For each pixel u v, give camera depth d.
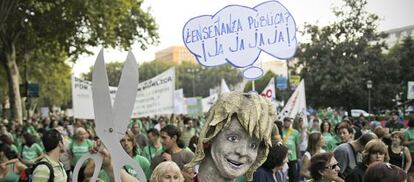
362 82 34.62
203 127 3.11
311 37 36.41
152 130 8.63
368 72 34.38
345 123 10.07
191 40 4.63
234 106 3.02
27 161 8.69
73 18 22.80
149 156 8.53
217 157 3.07
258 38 4.70
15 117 26.03
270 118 3.09
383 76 34.72
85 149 9.16
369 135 6.72
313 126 14.16
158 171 4.02
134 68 3.00
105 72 2.99
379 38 35.41
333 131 13.55
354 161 6.74
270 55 4.73
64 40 24.67
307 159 7.77
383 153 5.51
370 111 33.88
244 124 2.99
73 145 9.16
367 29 35.19
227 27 4.66
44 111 52.59
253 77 4.70
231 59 4.66
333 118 23.86
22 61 30.88
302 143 12.13
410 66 34.94
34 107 51.09
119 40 25.89
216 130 3.04
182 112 33.16
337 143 10.12
